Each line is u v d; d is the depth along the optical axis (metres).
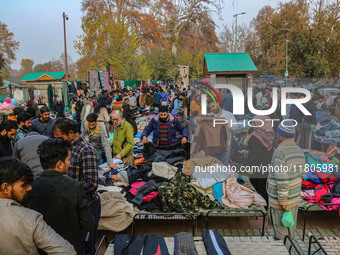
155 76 43.59
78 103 10.51
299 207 4.32
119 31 29.89
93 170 3.06
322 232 4.34
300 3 41.59
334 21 33.75
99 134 4.84
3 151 4.27
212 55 12.60
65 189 2.40
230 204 4.40
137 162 6.34
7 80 43.25
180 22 35.62
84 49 29.70
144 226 4.65
